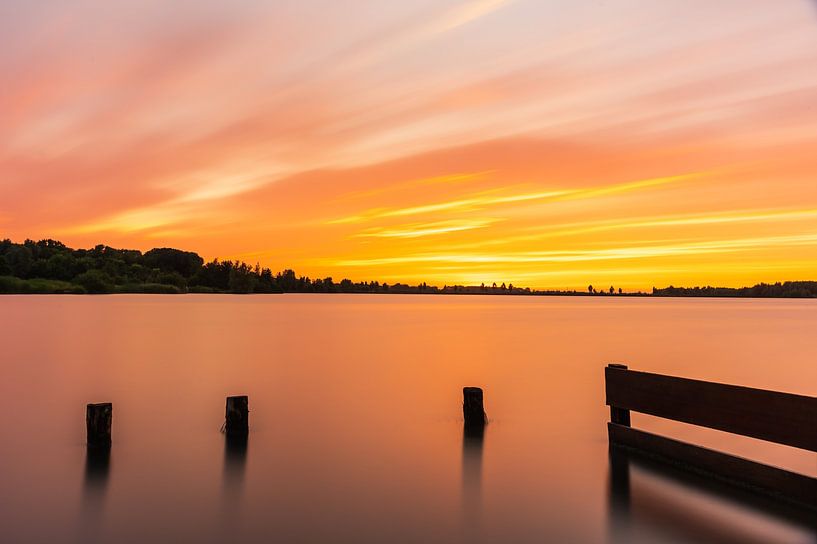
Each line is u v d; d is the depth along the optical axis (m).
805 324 57.41
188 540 6.46
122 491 8.12
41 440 11.20
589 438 11.11
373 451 10.26
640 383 9.00
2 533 6.67
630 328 50.22
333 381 18.86
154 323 52.84
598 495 7.69
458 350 29.28
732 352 28.28
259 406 14.56
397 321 61.66
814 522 6.50
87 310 80.25
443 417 13.18
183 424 12.50
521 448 10.40
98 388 17.45
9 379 19.25
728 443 11.03
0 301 123.50
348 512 7.30
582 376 19.94
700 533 6.36
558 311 110.06
